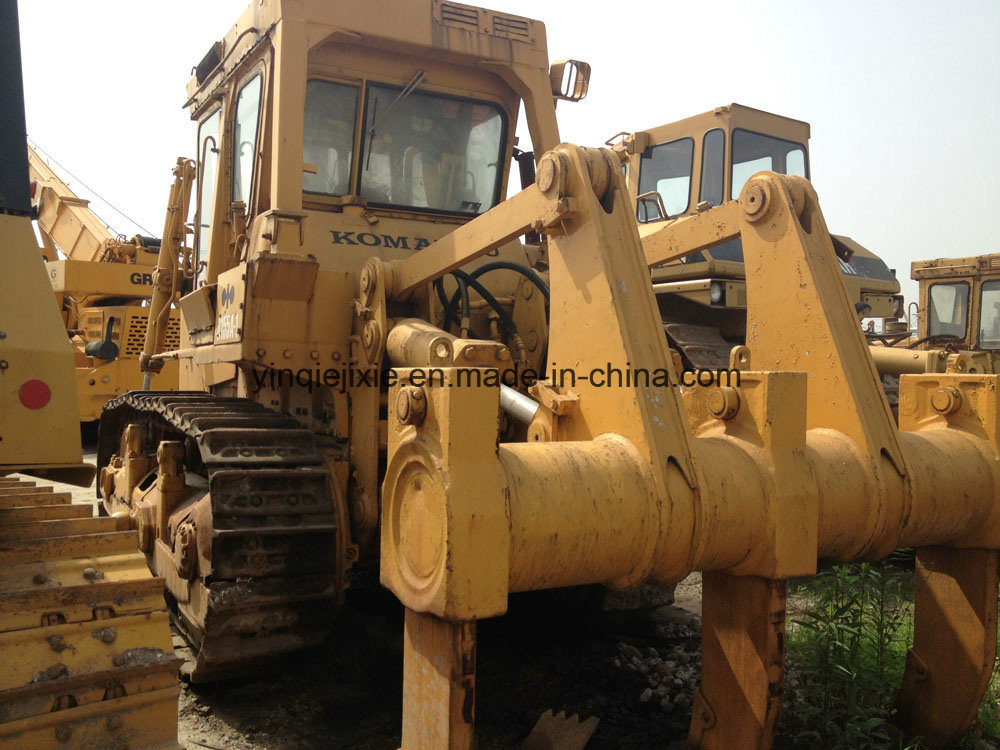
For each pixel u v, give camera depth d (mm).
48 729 2375
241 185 5191
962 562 3432
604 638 4738
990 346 12547
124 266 14281
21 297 2676
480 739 3549
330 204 5047
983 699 3709
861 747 3250
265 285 4039
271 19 4633
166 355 6281
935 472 3150
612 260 2869
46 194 16062
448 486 2221
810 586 5613
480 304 4891
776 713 2789
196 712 3742
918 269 13445
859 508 2961
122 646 2551
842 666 3738
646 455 2613
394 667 4172
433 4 5074
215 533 3367
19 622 2471
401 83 5164
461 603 2209
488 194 5609
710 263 6781
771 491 2709
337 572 3688
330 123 5027
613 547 2490
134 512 4988
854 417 3098
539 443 2645
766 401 2760
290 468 3732
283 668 3840
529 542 2354
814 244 3389
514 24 5406
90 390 13188
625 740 3545
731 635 2896
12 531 2832
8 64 2797
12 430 2586
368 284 4062
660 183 9031
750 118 8453
